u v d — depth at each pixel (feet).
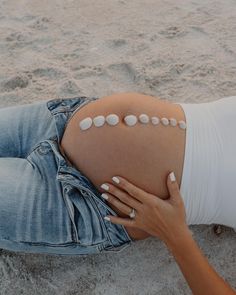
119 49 7.45
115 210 4.04
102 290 4.68
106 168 3.98
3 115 4.61
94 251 4.23
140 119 4.01
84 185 3.93
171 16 8.17
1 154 4.59
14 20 8.07
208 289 3.76
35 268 4.81
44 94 6.66
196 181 3.94
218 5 8.45
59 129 4.33
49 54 7.36
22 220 3.98
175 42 7.56
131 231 4.15
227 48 7.42
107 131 4.00
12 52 7.38
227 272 4.83
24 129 4.52
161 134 3.97
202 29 7.82
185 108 4.24
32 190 4.02
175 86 6.79
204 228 5.13
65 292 4.66
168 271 4.82
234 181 3.91
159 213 3.83
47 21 8.03
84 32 7.80
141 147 3.93
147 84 6.82
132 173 3.94
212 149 3.94
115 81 6.89
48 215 3.99
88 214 4.00
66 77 6.91
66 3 8.49
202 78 6.88
